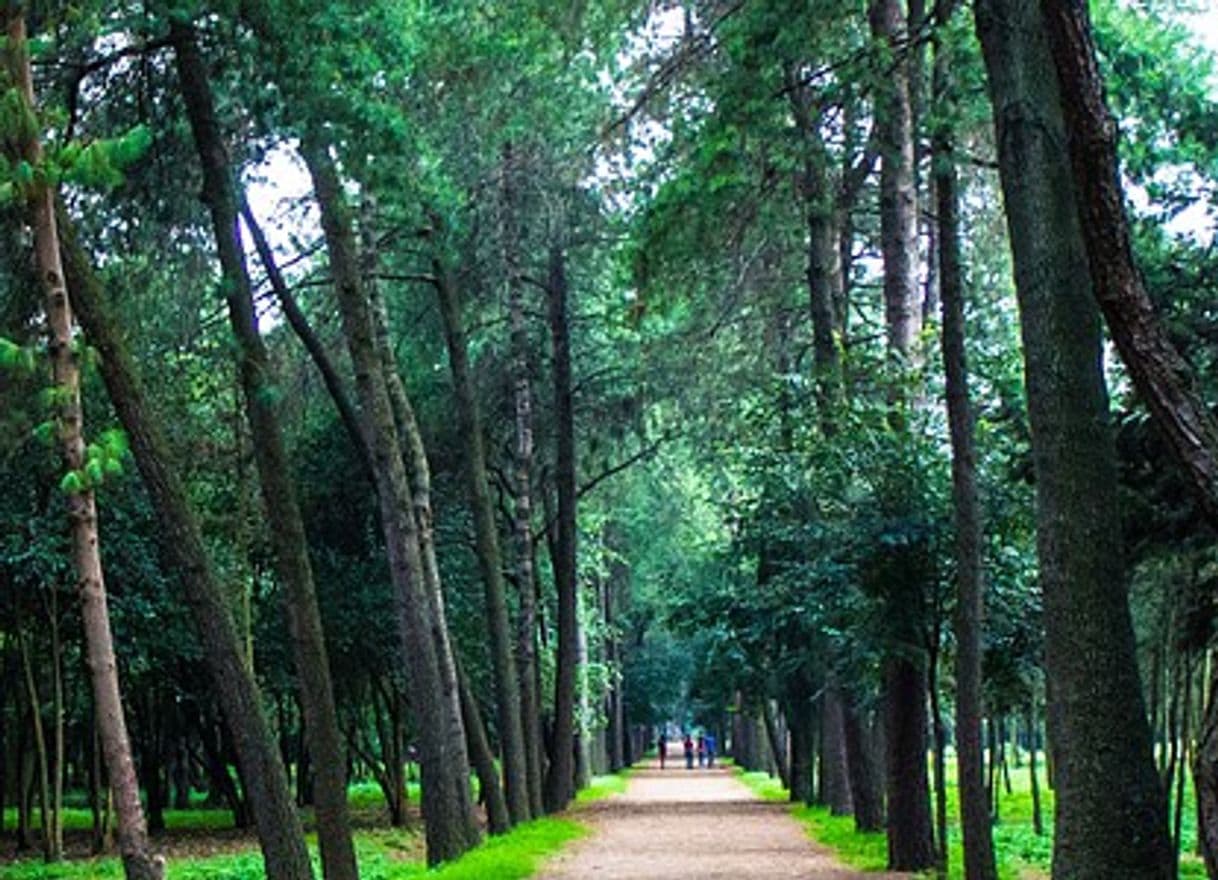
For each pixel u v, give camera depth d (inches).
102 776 1143.0
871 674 697.6
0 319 433.1
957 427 490.0
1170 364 265.4
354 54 495.5
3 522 895.7
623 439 1243.2
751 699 1646.2
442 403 1140.5
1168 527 408.2
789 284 935.7
